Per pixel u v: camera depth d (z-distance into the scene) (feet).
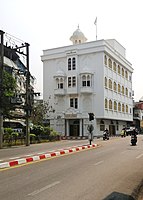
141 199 23.57
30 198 21.94
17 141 92.58
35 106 158.61
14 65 126.93
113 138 147.23
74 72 178.40
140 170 36.76
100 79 172.14
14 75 120.47
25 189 24.98
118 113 197.47
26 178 30.19
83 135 172.24
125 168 38.24
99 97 171.83
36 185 26.68
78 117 172.86
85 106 175.32
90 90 172.45
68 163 42.88
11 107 82.74
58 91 180.24
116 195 23.02
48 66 190.39
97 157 51.80
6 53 125.39
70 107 177.06
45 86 190.08
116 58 192.95
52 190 24.72
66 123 179.52
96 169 36.91
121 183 28.40
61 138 142.61
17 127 132.67
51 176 31.48
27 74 90.22
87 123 172.35
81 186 26.50
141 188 27.25
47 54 190.60
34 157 47.21
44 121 183.32
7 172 34.19
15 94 97.86
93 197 22.61
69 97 180.55
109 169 37.06
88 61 176.55
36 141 104.58
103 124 181.16
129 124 232.94
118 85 201.26
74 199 21.89
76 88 176.24
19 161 42.34
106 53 176.45
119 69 205.16
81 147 71.56
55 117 181.98
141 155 55.77
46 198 22.00
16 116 87.66
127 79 223.92
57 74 181.27
